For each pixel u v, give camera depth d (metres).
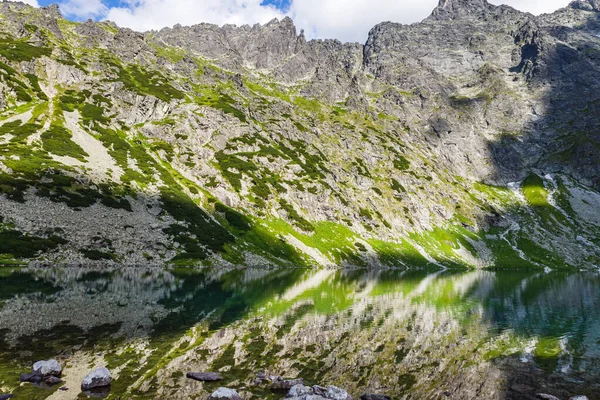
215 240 117.50
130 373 25.39
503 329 46.62
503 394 25.75
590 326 49.28
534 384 27.84
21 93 149.88
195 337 35.50
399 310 56.72
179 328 38.56
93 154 131.12
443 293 79.44
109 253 91.62
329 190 177.62
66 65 178.62
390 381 27.45
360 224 173.00
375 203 193.25
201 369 27.19
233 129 185.75
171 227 113.06
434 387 26.66
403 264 158.00
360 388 25.72
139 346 31.61
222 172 157.00
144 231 105.50
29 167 105.94
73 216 96.44
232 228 130.75
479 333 44.12
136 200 116.12
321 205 168.38
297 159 189.38
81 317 40.16
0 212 87.06
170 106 184.62
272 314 48.91
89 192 108.06
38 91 157.88
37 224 88.88
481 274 144.25
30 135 125.50
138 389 22.78
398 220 191.38
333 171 195.75
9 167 102.06
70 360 27.14
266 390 23.89
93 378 22.81
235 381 25.17
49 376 23.64
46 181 103.12
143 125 168.62
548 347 38.62
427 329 44.97
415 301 66.44
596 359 34.56
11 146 114.69
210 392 22.89
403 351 35.31
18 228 85.44
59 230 90.38
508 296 78.44
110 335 34.22
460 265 175.00
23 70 165.12
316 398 21.06
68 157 121.00
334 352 33.69
